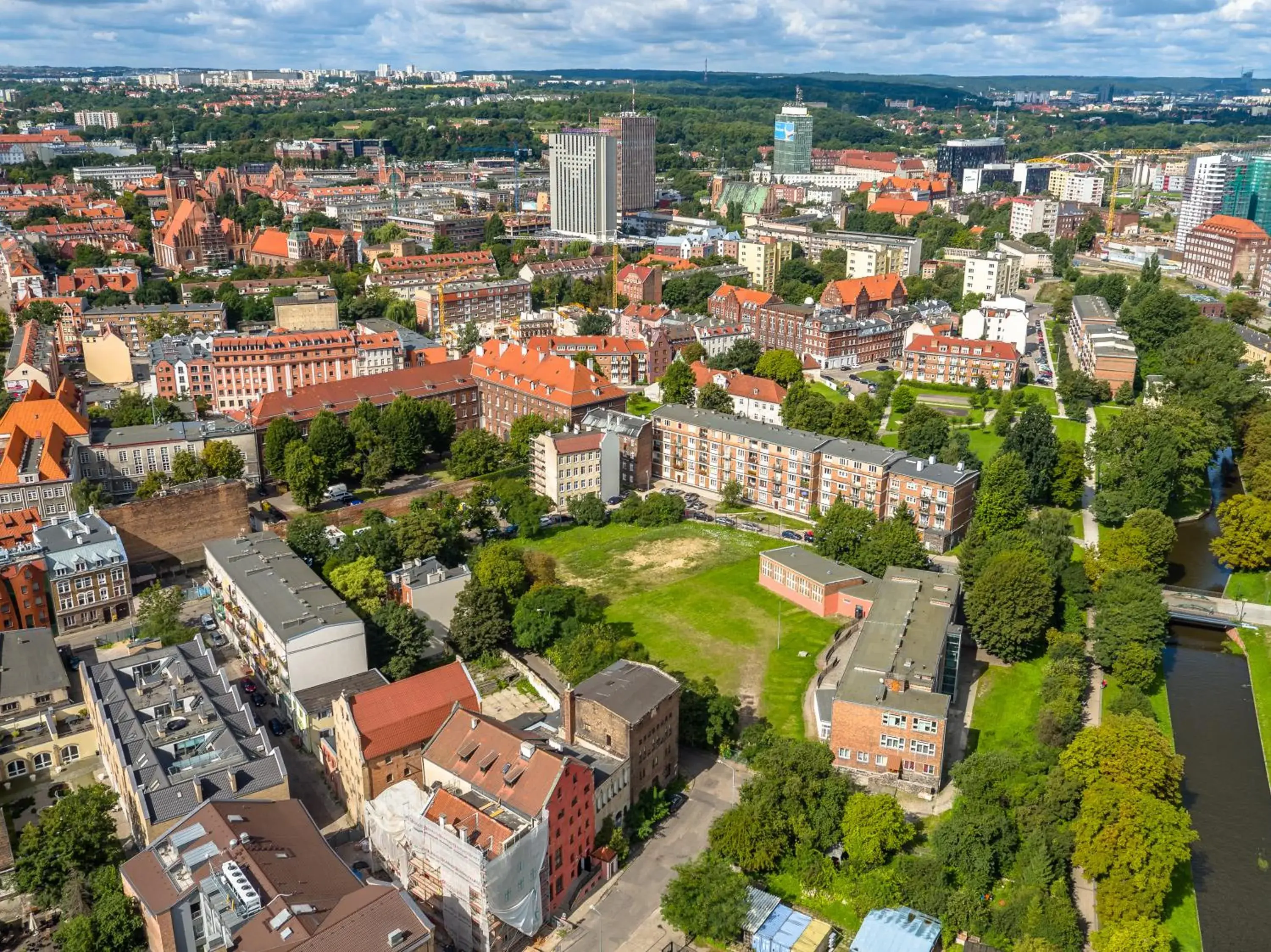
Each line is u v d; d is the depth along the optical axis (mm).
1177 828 165500
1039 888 159250
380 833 167625
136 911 148625
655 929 160750
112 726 182125
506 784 162250
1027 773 186125
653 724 185625
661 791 187875
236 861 144750
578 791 164500
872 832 168375
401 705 183625
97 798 168375
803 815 174625
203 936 143875
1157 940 148000
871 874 165000
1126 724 183000
